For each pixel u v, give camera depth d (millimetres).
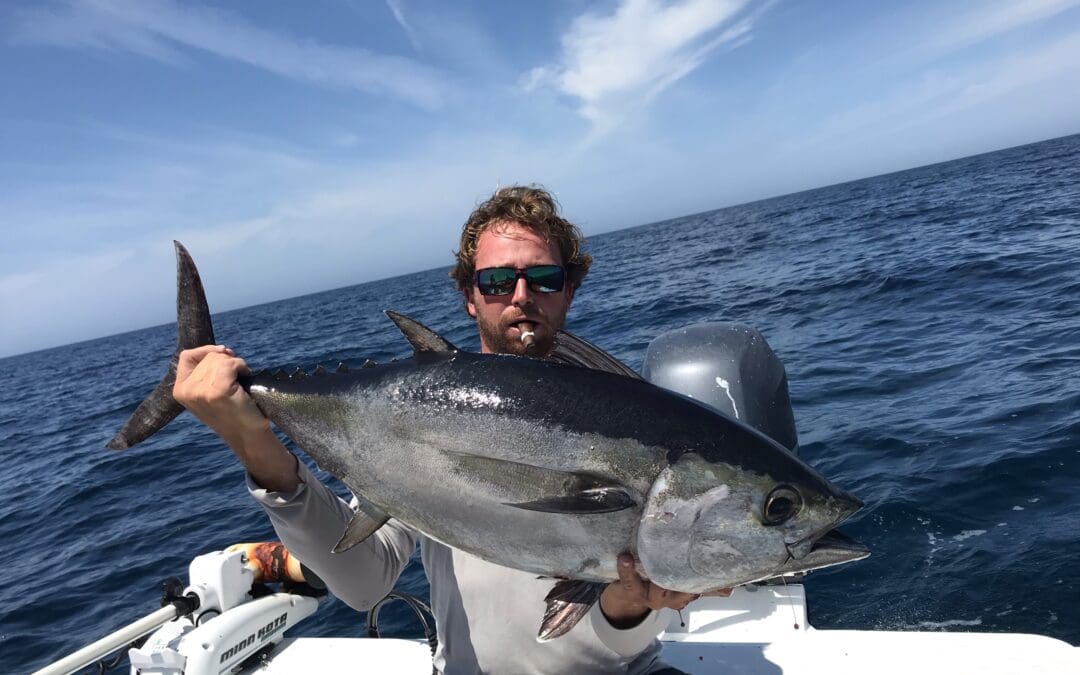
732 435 2012
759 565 1997
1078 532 4578
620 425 1974
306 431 2176
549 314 2646
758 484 1962
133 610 6672
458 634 2414
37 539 9727
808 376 9703
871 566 4750
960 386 8102
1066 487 5203
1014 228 22500
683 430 1982
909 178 114938
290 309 96562
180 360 2113
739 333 4402
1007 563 4434
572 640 2287
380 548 2492
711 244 47344
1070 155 74562
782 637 3238
